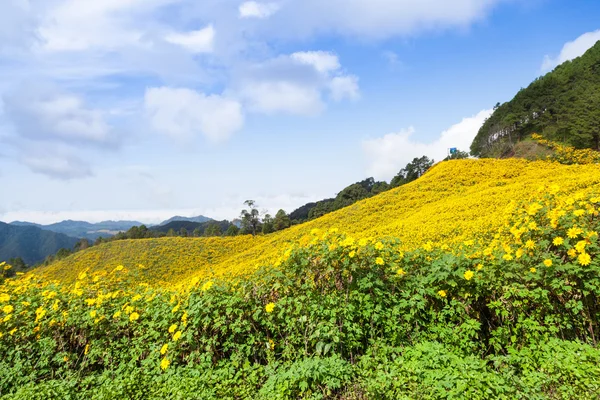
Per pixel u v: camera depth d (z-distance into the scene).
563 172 26.69
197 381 4.22
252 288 5.33
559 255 4.73
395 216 26.19
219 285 5.56
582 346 3.84
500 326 4.53
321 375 3.83
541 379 3.53
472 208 18.55
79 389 4.85
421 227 16.98
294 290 5.25
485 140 100.38
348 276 5.17
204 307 4.98
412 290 4.89
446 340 4.43
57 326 5.90
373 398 3.51
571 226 4.79
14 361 5.55
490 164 36.16
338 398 3.80
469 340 4.43
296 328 4.77
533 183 21.25
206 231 74.00
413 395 3.36
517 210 7.18
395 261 5.31
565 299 4.47
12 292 7.15
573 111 70.19
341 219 29.78
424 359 3.90
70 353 5.69
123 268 7.65
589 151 57.44
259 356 4.86
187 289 5.86
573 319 4.38
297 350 4.70
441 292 4.66
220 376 4.34
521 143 77.88
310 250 5.50
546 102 83.06
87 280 7.17
